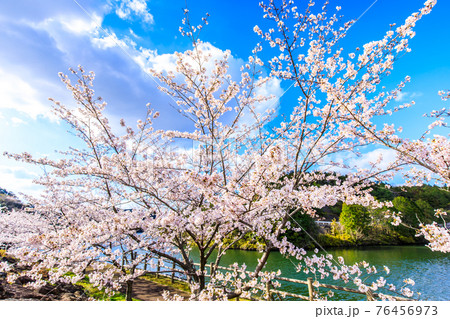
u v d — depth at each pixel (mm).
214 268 5188
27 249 3307
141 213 4469
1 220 10664
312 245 19953
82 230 3652
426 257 19219
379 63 3965
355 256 20234
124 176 4719
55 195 8500
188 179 2980
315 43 4586
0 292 5363
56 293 6430
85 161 6953
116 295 7230
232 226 5113
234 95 5656
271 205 3984
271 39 4586
